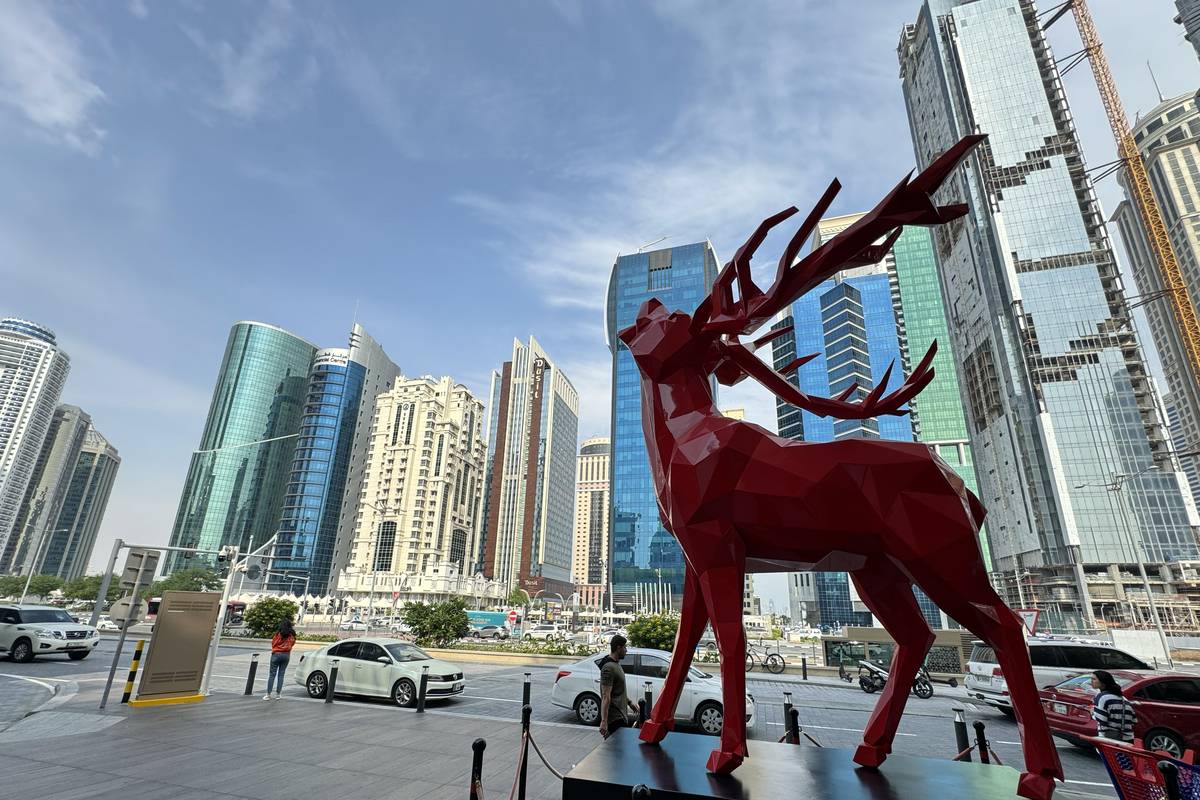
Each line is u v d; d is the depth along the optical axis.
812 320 94.81
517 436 126.94
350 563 88.94
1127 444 55.75
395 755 7.57
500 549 119.38
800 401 4.54
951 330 74.50
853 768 3.99
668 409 4.57
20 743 7.62
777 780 3.69
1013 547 60.06
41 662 16.80
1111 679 6.62
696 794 3.42
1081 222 62.41
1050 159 65.44
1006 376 61.78
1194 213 81.88
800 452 3.94
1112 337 58.62
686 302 101.50
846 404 4.54
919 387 4.46
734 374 5.13
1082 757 9.54
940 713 13.86
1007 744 10.45
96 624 18.19
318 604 78.31
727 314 4.48
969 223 68.81
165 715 9.60
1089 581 53.47
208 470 97.19
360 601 81.00
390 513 89.31
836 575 88.88
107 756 7.08
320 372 97.94
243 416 101.19
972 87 71.06
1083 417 57.31
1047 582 55.47
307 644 25.05
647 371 4.80
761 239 4.38
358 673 12.00
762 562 4.30
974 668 13.27
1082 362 58.72
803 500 3.79
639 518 91.38
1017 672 3.54
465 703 12.48
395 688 11.62
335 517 93.44
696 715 10.23
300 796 5.90
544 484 122.12
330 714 10.22
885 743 4.04
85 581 60.31
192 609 11.29
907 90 86.44
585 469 159.50
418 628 25.52
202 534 93.69
